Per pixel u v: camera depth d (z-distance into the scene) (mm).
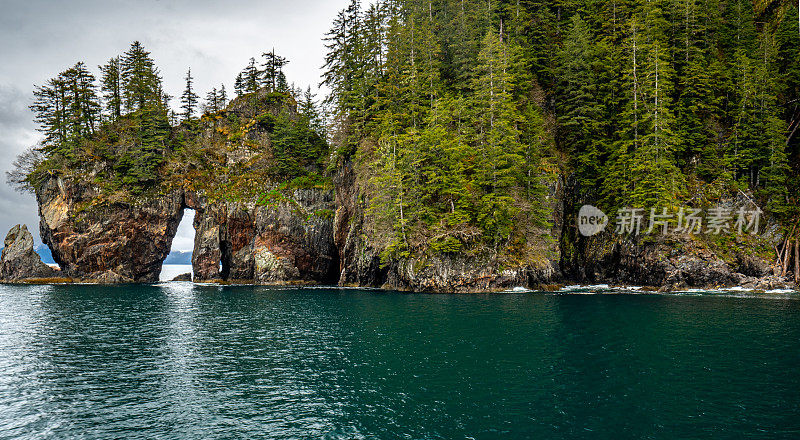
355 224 73625
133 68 102375
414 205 61219
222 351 26734
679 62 67562
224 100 109750
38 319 39406
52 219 87000
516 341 27594
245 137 96875
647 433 14484
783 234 58250
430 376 20984
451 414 16375
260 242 84312
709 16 71312
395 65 70875
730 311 37469
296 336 31000
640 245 59656
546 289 58688
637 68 65000
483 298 49906
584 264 66250
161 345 28562
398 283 64812
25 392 19484
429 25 74000
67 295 60688
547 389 18891
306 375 21578
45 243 93688
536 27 75875
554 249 63781
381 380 20547
